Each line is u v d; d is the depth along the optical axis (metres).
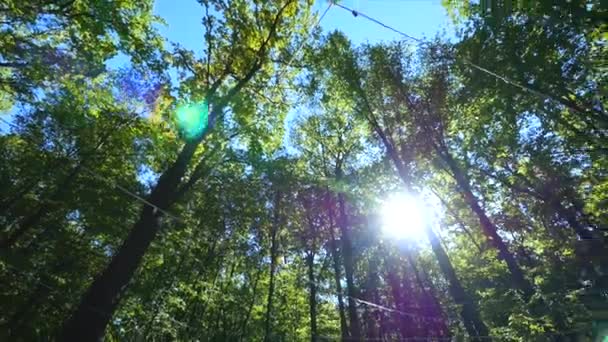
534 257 18.25
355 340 22.09
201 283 21.38
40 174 14.91
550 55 9.60
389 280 28.38
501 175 15.98
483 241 17.36
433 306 22.97
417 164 17.34
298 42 11.28
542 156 13.35
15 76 9.21
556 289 11.15
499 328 11.03
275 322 30.33
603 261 12.03
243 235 23.77
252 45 10.74
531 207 16.25
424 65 15.93
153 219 8.92
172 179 9.38
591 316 9.95
